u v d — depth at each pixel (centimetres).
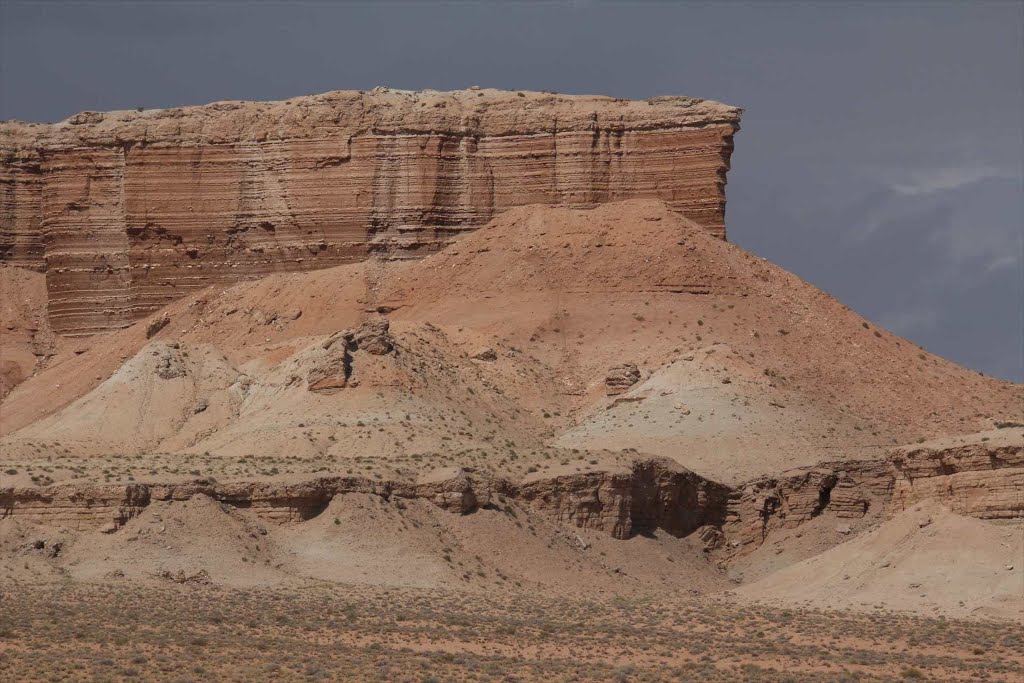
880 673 19300
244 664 19300
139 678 18450
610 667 19675
